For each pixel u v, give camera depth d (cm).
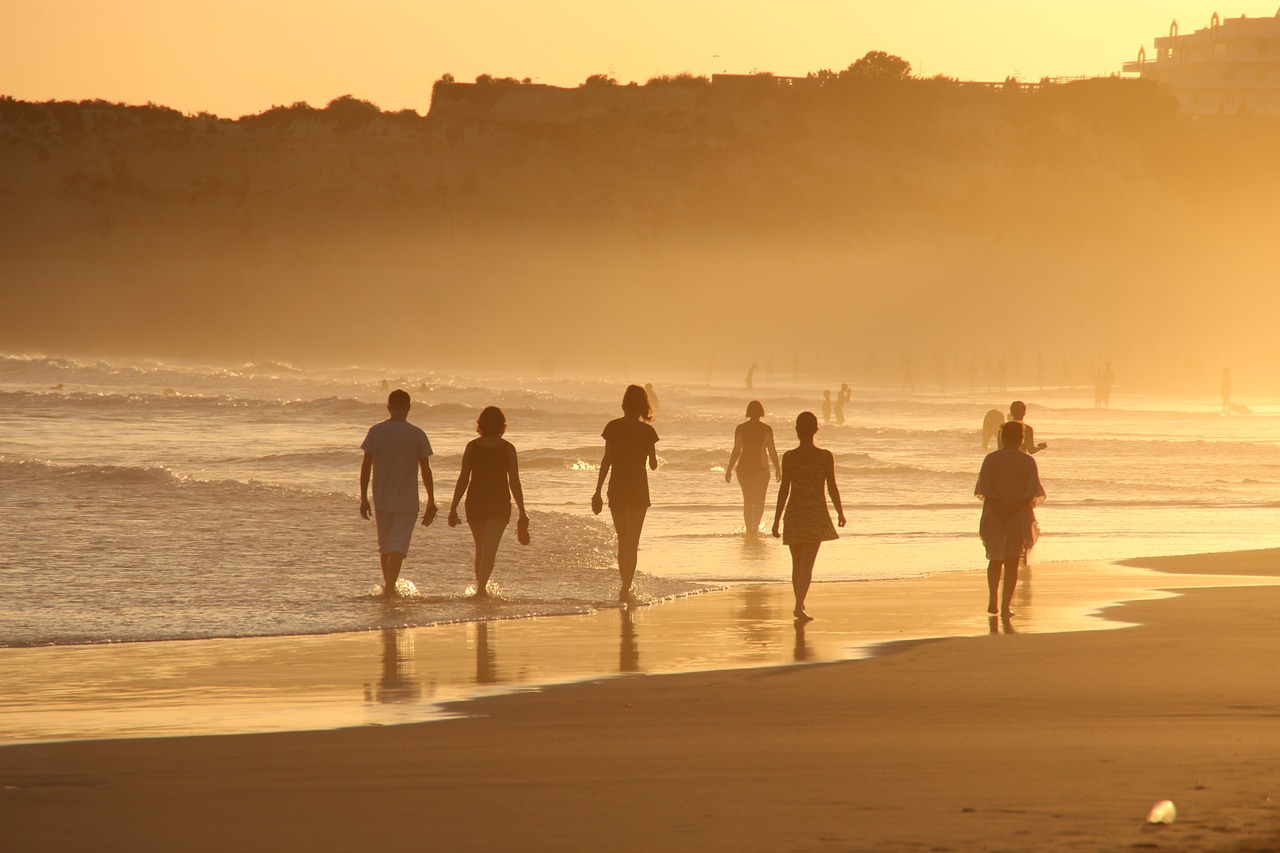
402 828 1881
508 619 4475
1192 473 12738
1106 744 2389
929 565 6184
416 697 3086
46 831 1884
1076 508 9300
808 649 3806
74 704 3031
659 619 4488
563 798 2045
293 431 16875
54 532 6194
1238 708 2780
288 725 2747
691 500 9606
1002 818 1852
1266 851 1661
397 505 4925
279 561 5603
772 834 1805
